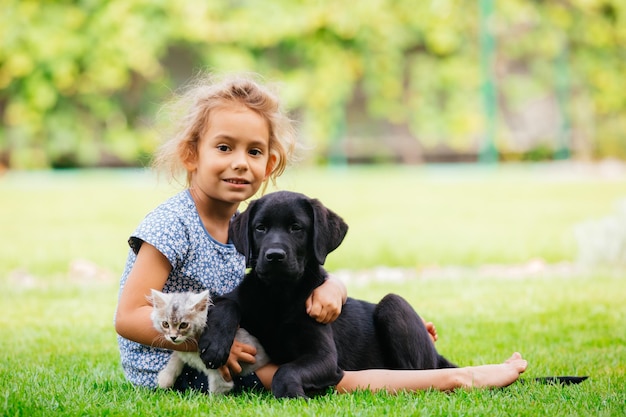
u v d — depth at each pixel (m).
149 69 18.38
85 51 17.83
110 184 17.42
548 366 5.21
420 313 6.97
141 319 4.30
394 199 15.38
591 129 21.11
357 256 10.15
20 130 18.34
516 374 4.53
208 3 18.06
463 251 10.48
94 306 7.33
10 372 4.94
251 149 4.67
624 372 5.02
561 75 20.52
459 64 19.64
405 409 3.94
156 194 15.46
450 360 5.45
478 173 19.52
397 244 11.04
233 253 4.73
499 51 20.28
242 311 4.45
